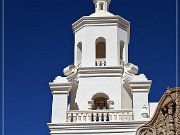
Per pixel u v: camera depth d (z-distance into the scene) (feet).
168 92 112.06
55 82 116.78
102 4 141.08
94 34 131.54
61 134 110.83
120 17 133.69
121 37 132.87
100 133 110.73
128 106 122.01
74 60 133.59
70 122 111.86
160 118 111.04
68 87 116.78
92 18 132.87
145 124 110.73
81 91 123.13
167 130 109.60
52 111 114.21
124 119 113.60
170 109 110.93
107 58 128.16
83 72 124.98
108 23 133.08
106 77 124.47
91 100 121.29
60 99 115.75
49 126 111.34
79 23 134.10
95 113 114.62
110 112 114.52
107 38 130.93
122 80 124.57
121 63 129.90
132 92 117.08
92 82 123.95
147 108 114.52
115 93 122.31
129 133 110.42
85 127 111.24
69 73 128.57
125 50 133.18
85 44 130.31
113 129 110.93
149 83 116.88
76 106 122.31
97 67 124.67
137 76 118.42
